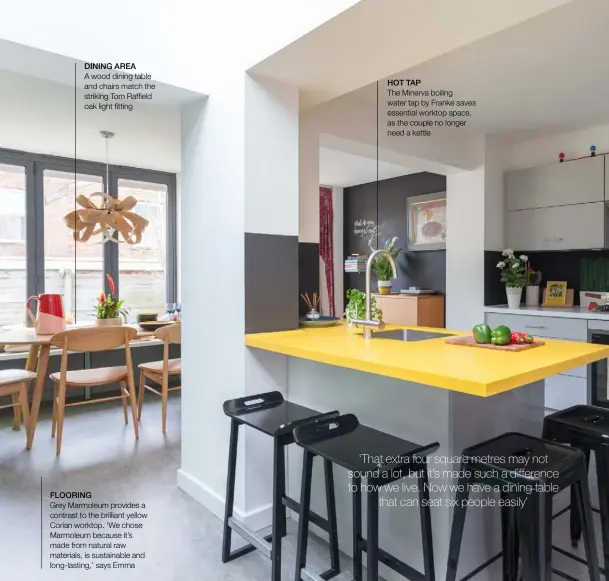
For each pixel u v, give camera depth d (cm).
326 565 190
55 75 208
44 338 331
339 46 190
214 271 233
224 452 228
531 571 128
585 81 301
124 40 204
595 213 371
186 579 182
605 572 171
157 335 347
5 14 174
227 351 225
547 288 431
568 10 219
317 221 300
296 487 222
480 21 172
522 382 136
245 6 212
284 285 229
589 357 168
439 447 160
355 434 159
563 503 235
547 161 423
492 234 423
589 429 172
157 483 264
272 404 200
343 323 265
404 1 157
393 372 147
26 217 449
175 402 434
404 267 557
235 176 217
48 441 328
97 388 461
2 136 399
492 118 371
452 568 147
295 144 231
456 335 231
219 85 227
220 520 226
